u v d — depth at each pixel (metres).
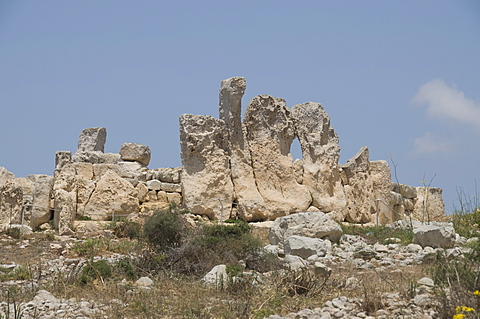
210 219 27.97
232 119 29.30
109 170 27.42
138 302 13.57
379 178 32.34
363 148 32.41
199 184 27.91
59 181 26.48
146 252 17.97
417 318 11.87
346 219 31.34
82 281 15.19
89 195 26.78
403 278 15.52
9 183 25.19
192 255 17.75
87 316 12.84
